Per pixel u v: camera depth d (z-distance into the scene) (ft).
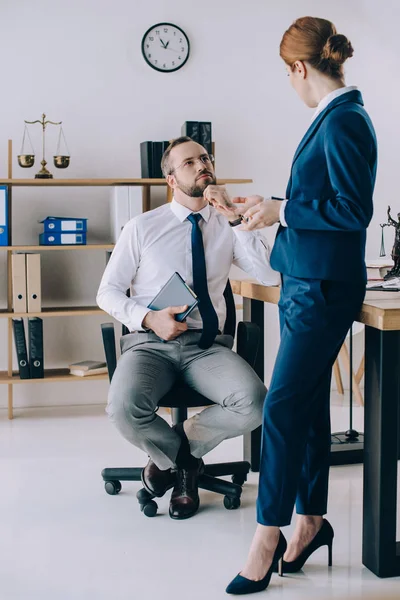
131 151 14.89
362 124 6.37
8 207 13.73
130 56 14.74
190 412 14.67
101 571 7.48
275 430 6.83
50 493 9.81
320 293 6.70
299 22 6.78
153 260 9.38
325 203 6.43
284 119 15.44
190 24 14.94
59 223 13.70
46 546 8.11
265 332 15.74
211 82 15.11
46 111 14.52
